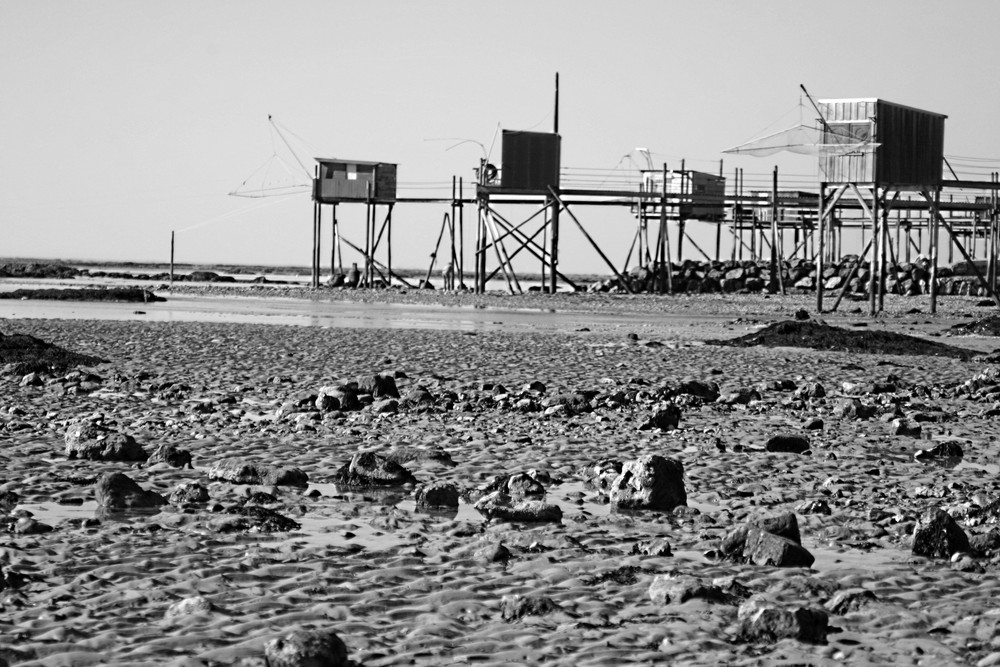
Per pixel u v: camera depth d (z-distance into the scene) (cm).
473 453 2748
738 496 2288
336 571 1628
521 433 3095
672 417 3253
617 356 5653
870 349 6316
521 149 14025
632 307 11250
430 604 1484
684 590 1509
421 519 2011
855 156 10050
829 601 1516
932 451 2839
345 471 2375
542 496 2272
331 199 16012
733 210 17138
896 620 1443
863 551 1833
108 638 1314
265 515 1967
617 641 1342
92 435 2573
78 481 2262
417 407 3547
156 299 12188
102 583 1534
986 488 2389
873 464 2702
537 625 1402
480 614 1449
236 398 3775
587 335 7350
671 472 2181
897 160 10106
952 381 4894
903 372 5219
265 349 5675
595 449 2839
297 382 4278
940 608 1505
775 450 2878
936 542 1809
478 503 2109
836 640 1366
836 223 17700
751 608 1392
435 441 2909
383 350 5769
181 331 6850
